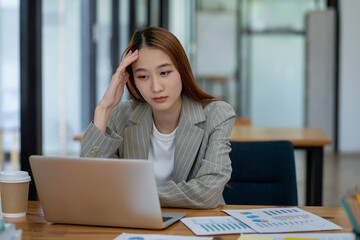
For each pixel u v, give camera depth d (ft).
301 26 28.81
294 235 4.09
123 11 18.28
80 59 15.69
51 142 13.75
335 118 28.55
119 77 5.53
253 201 7.71
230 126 5.82
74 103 15.38
